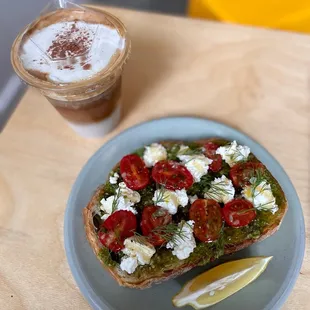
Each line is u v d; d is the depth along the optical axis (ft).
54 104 0.88
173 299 0.77
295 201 0.85
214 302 0.75
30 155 1.00
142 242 0.76
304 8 1.38
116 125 1.03
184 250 0.76
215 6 1.44
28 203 0.93
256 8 1.41
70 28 0.89
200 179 0.84
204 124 0.96
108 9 1.23
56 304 0.80
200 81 1.09
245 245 0.81
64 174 0.97
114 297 0.77
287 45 1.13
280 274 0.78
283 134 0.99
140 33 1.18
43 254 0.86
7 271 0.84
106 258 0.77
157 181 0.82
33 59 0.84
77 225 0.84
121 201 0.80
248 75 1.09
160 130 0.97
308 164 0.94
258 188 0.81
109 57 0.83
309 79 1.07
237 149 0.87
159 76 1.10
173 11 1.97
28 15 1.60
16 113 1.06
